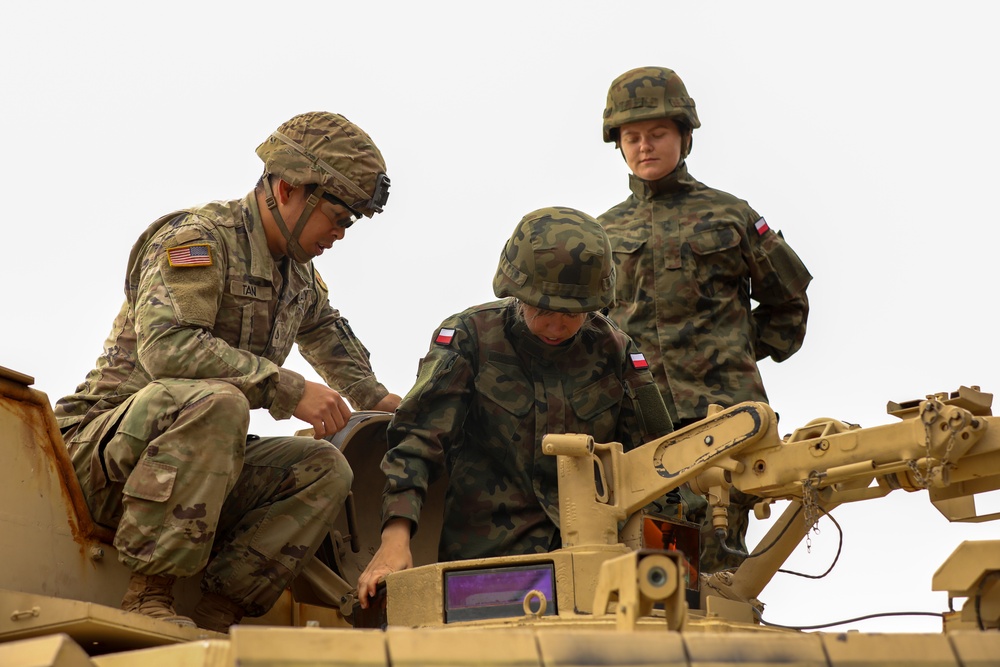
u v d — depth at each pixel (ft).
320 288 21.83
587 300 18.26
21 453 16.57
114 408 18.53
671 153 24.94
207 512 16.78
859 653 12.70
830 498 16.81
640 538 17.19
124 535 16.65
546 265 18.21
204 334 18.07
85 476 17.85
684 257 24.58
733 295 24.85
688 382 24.21
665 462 16.93
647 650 12.09
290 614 19.52
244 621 18.66
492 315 19.85
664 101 24.84
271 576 18.26
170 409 17.12
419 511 18.43
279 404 18.03
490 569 16.03
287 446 19.12
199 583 18.47
